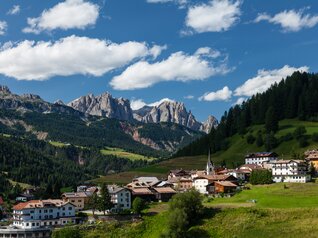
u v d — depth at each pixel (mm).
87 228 186500
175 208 176625
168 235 163875
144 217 197125
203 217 176500
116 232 183625
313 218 159875
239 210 175750
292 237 148250
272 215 167625
